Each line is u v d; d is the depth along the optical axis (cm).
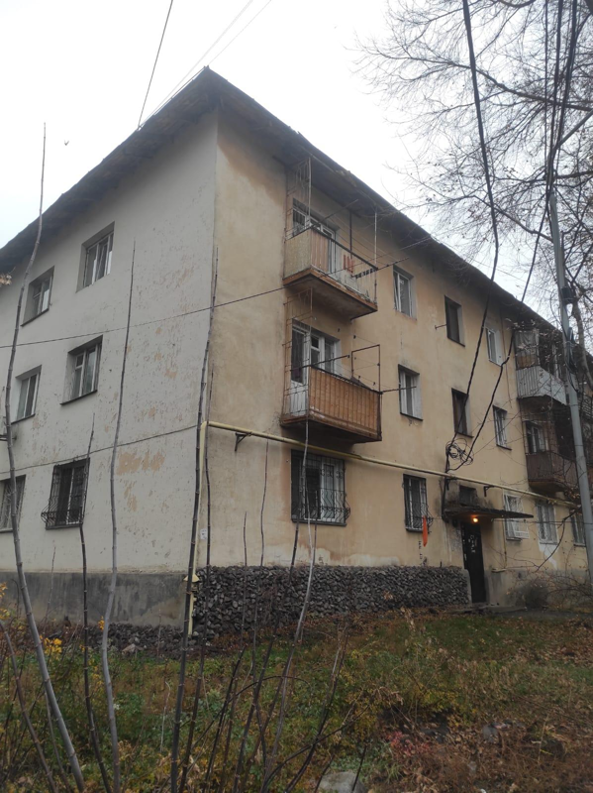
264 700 512
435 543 1405
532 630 1073
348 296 1196
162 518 966
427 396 1513
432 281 1648
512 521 1738
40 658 204
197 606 859
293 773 392
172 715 456
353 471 1227
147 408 1067
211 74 1041
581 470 916
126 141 1200
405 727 522
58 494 1248
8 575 1298
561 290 926
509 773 447
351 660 636
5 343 1606
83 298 1341
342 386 1136
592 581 888
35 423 1377
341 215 1359
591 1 680
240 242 1088
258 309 1088
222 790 256
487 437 1723
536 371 1881
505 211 932
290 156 1220
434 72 846
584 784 432
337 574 1093
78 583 1088
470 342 1753
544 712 570
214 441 953
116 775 206
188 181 1133
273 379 1086
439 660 686
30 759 361
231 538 940
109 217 1332
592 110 787
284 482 1059
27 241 1557
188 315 1045
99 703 449
